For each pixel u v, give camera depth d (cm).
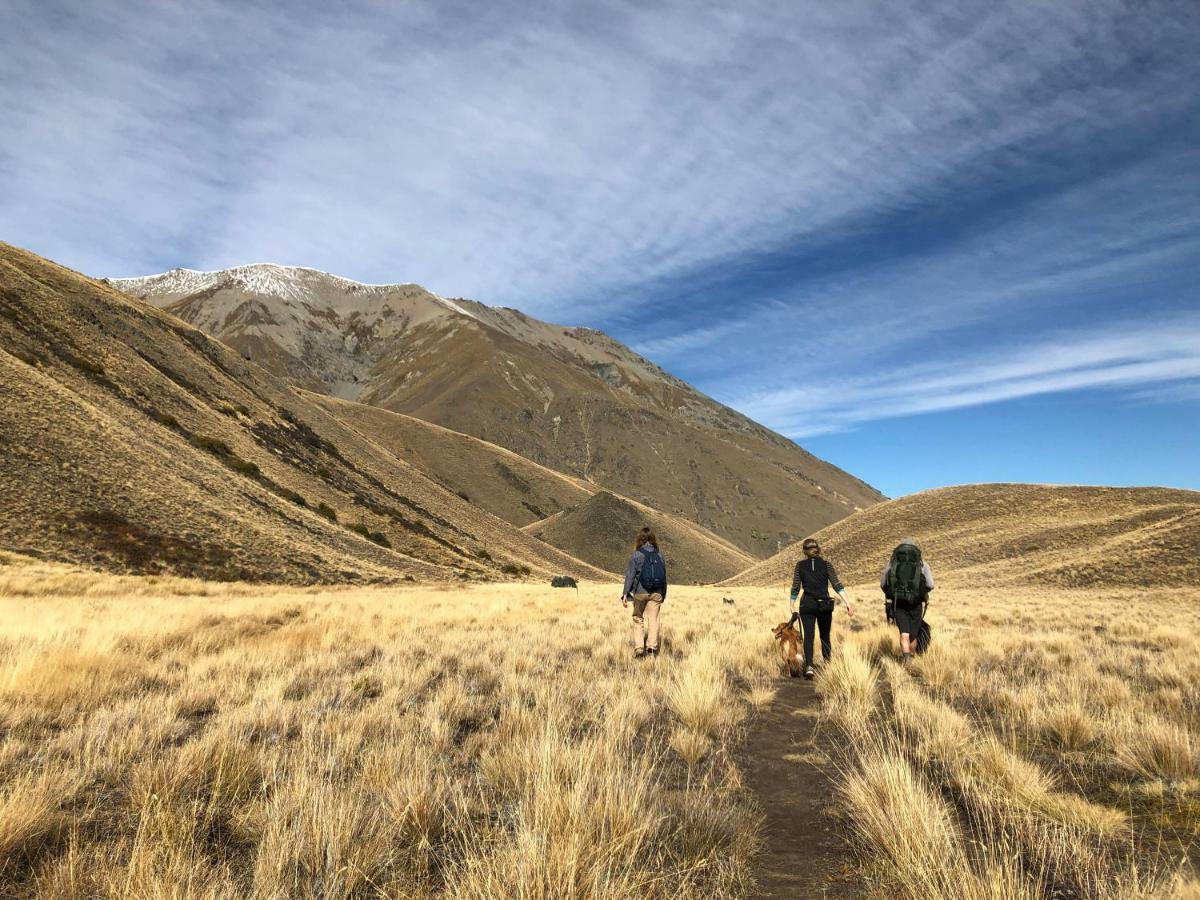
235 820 323
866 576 7069
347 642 1012
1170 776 399
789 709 648
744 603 2684
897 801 311
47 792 323
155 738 452
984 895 230
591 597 2923
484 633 1163
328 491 6519
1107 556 4328
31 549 2509
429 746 453
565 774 364
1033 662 877
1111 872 264
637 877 251
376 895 254
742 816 338
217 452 5212
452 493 10675
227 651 838
